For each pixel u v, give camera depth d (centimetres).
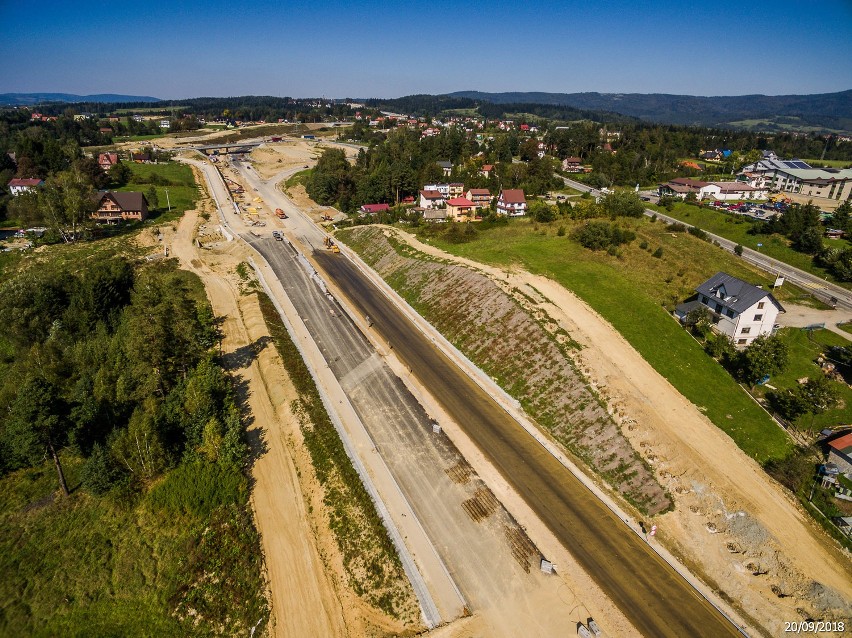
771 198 13350
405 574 3534
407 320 7188
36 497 4191
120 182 14388
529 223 10288
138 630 3225
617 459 4444
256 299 7625
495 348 6012
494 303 6588
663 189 14212
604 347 5781
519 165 14638
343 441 4766
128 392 4925
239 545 3734
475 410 5231
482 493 4206
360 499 4106
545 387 5284
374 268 9012
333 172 14300
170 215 11825
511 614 3297
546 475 4412
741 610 3362
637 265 8238
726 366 5834
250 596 3419
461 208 11975
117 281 7350
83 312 6806
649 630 3219
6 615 3278
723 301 6397
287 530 3903
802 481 4241
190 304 6153
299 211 13212
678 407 4994
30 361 5541
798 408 4884
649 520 3994
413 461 4544
